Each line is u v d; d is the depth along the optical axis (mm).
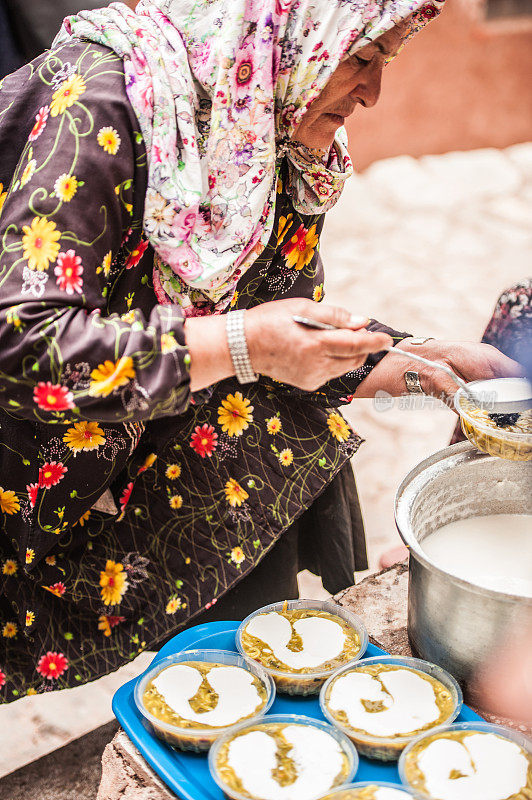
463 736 1125
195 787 1114
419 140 6184
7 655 1473
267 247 1454
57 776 1651
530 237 5336
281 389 1531
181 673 1266
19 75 1262
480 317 4422
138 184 1180
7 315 1116
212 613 1610
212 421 1478
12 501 1363
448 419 3568
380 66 1300
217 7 1204
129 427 1333
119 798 1165
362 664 1269
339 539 1688
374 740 1119
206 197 1267
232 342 1161
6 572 1426
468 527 1492
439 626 1220
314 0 1183
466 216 5586
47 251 1117
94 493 1357
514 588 1342
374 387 1552
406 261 5039
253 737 1144
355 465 3287
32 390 1137
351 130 5988
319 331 1160
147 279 1293
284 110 1275
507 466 1459
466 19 5871
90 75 1165
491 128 6293
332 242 5285
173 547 1484
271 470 1526
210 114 1262
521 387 1347
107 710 2289
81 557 1437
